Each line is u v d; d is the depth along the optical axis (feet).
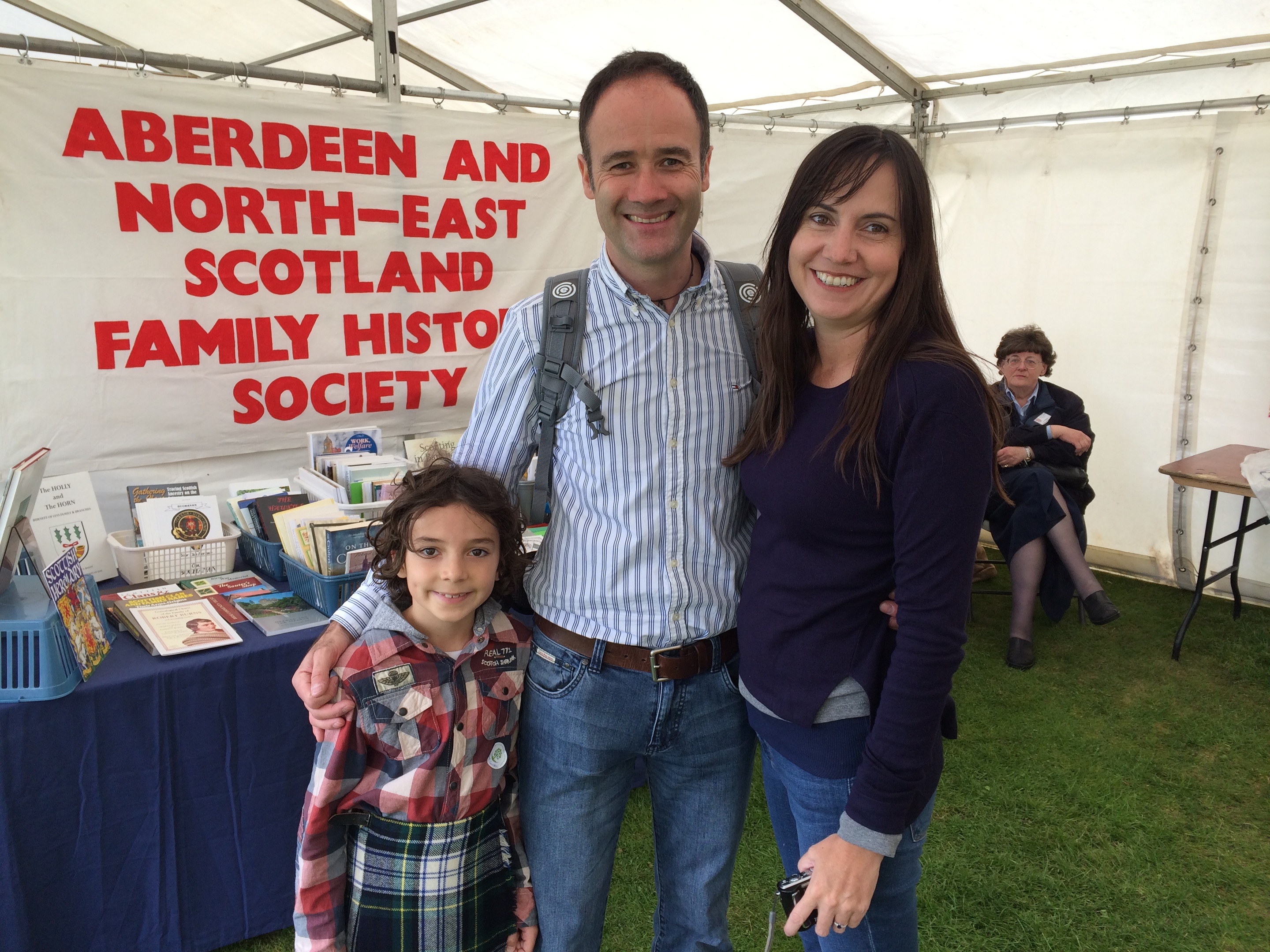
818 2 11.42
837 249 3.66
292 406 9.15
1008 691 11.25
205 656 6.24
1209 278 13.04
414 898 4.61
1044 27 11.56
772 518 4.14
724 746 4.71
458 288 9.94
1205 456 12.41
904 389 3.60
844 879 3.67
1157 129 13.03
